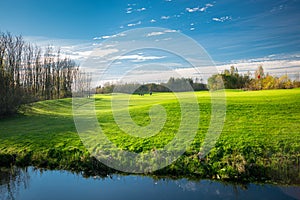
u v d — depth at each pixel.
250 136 12.43
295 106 19.39
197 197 7.88
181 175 9.48
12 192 8.55
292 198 7.62
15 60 25.53
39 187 8.90
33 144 12.32
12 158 11.20
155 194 8.18
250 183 8.70
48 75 34.09
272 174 8.97
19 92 21.89
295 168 9.13
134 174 9.78
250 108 19.28
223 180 8.98
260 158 9.86
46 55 34.66
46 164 10.79
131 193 8.28
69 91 32.88
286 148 10.83
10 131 15.36
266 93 25.81
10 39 25.56
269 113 17.92
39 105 25.59
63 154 11.17
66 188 8.79
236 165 9.37
